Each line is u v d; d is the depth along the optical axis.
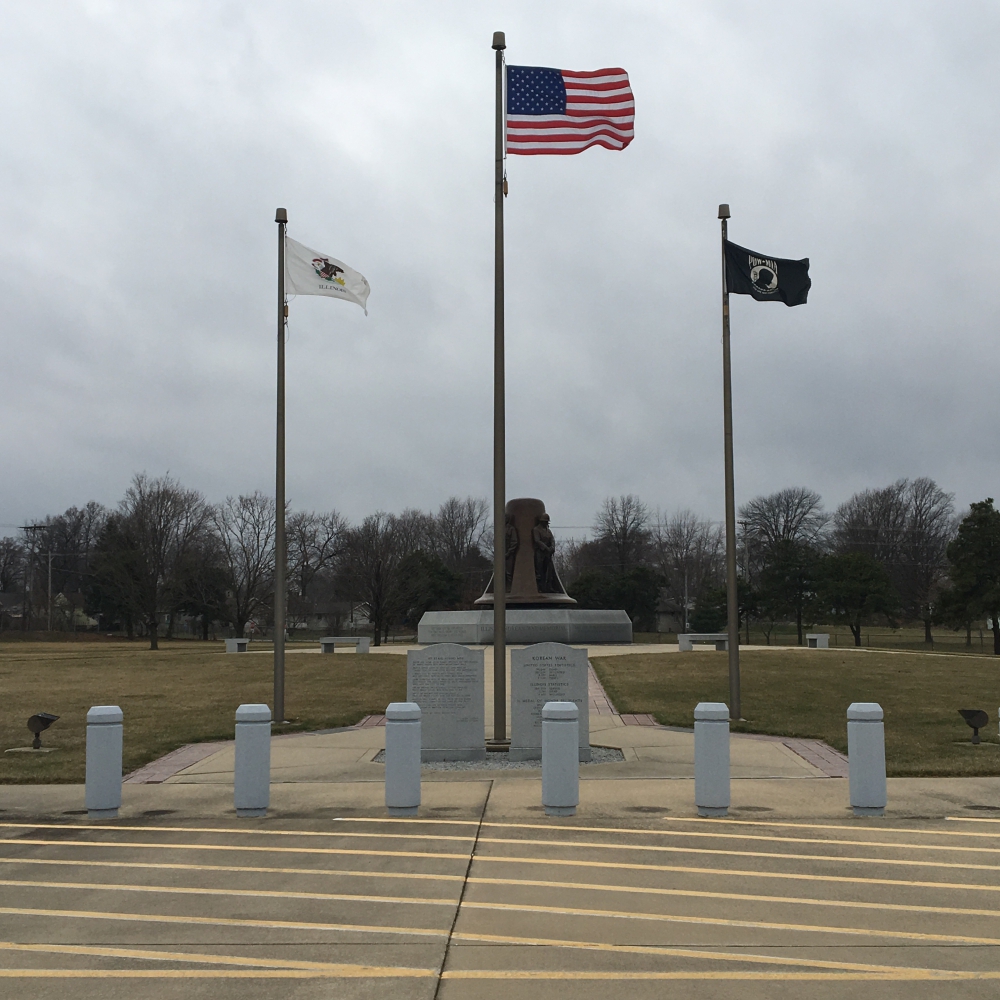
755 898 7.26
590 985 5.55
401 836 9.45
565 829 9.70
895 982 5.59
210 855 8.76
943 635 79.00
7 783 12.94
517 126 16.70
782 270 19.27
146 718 18.58
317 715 19.38
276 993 5.46
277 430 19.28
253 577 75.56
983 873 7.98
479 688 14.64
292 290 19.62
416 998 5.38
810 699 20.59
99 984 5.61
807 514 89.31
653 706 19.77
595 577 74.12
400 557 78.81
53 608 97.94
